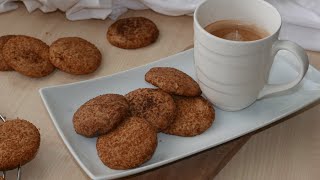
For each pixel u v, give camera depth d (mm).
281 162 412
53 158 401
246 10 429
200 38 387
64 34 561
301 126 448
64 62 487
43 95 416
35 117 439
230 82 397
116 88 451
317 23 540
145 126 380
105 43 545
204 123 404
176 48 542
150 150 366
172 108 401
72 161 399
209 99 433
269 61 397
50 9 582
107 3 571
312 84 451
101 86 448
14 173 385
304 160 415
